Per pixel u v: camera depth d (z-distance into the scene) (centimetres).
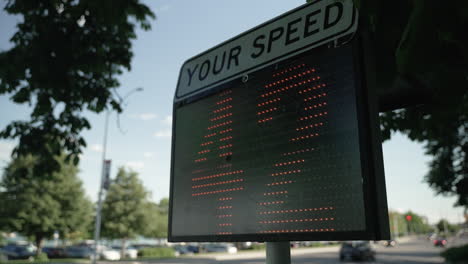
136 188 4044
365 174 189
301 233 209
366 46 210
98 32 617
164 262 3038
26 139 663
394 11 178
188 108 312
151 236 4503
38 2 582
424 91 254
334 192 201
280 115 242
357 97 203
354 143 199
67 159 687
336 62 219
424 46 148
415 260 2603
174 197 301
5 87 602
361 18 213
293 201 219
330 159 208
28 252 3512
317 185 209
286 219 219
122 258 3647
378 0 178
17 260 3131
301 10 250
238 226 246
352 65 210
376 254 3569
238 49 284
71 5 555
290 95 239
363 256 2780
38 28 580
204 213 271
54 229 3638
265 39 267
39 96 618
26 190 3428
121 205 3944
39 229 3578
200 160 288
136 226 4006
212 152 280
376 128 199
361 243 2891
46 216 3512
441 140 1105
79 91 642
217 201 265
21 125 667
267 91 254
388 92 260
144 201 4106
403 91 258
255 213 237
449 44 153
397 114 570
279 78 249
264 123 250
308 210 210
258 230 233
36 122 671
